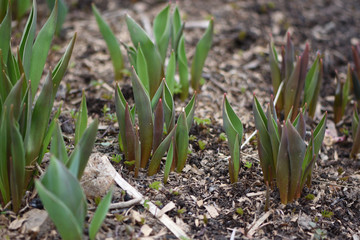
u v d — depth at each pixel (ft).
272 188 7.08
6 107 5.41
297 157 6.29
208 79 10.27
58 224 5.08
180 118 6.77
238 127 6.66
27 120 5.73
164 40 8.32
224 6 13.16
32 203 6.30
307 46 7.97
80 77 10.02
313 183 7.45
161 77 8.16
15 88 5.42
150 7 12.91
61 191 4.89
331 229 6.64
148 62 7.92
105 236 6.03
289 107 8.38
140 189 6.88
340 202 7.13
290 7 13.33
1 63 5.74
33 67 6.32
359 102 9.09
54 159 4.78
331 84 10.59
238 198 6.97
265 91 10.08
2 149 5.69
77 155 5.08
